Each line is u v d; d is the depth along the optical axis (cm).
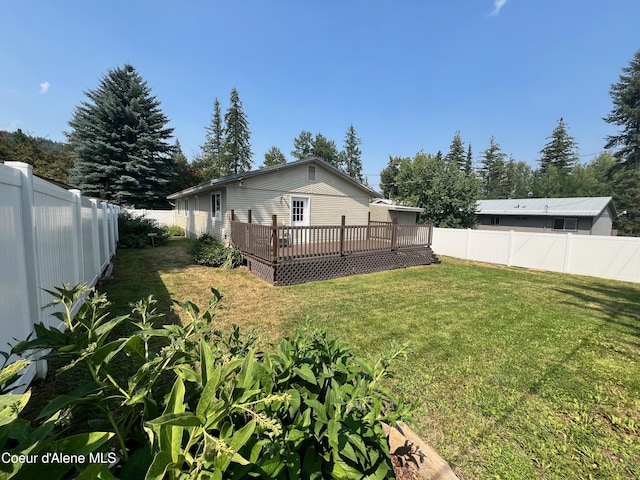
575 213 1678
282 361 141
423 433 220
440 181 1928
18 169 229
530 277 831
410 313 485
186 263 897
